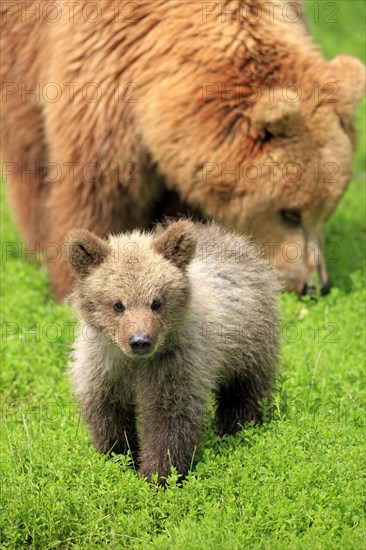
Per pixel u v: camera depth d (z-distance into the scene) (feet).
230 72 42.16
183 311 29.22
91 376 30.37
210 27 42.52
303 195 43.01
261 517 26.78
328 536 25.72
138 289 28.45
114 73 43.37
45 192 49.88
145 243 29.96
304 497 27.30
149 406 30.01
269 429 31.83
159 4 43.21
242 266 33.14
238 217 43.55
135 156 44.11
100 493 27.89
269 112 40.98
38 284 50.44
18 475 28.86
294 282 45.93
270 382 34.04
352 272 52.16
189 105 42.29
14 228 60.23
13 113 48.62
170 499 28.02
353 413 33.42
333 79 43.83
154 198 46.24
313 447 30.07
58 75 44.60
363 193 65.98
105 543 26.37
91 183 44.60
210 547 25.22
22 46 47.29
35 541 26.78
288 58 43.01
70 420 33.32
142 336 27.58
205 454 30.35
